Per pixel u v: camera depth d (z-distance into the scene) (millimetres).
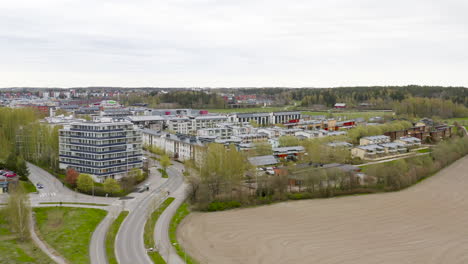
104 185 176500
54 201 162125
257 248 127000
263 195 178125
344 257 121438
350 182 193125
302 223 149250
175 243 127125
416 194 188500
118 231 134125
